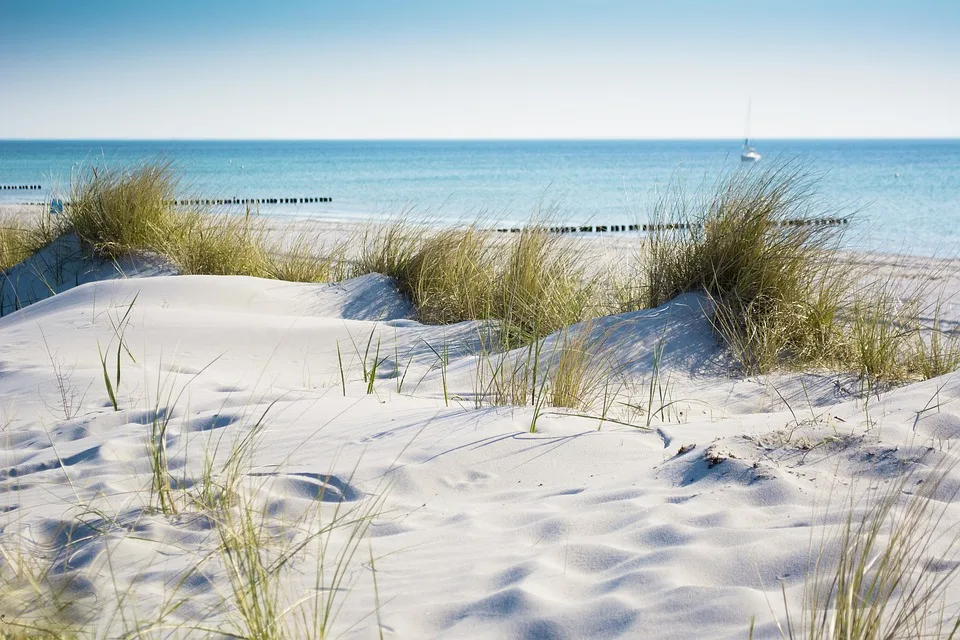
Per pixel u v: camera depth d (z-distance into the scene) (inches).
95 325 238.2
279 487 123.6
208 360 219.6
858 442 122.7
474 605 85.3
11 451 148.6
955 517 96.8
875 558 86.5
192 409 168.7
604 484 121.9
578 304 257.0
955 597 78.8
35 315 267.3
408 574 94.9
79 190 385.1
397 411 163.5
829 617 76.5
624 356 215.5
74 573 95.9
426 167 3061.0
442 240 316.8
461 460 132.6
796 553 90.0
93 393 182.7
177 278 286.8
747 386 201.2
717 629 76.2
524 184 1748.3
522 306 260.7
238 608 84.4
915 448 117.6
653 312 237.6
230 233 360.2
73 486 125.8
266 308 280.5
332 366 222.4
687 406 182.2
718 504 106.8
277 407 167.0
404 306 298.0
